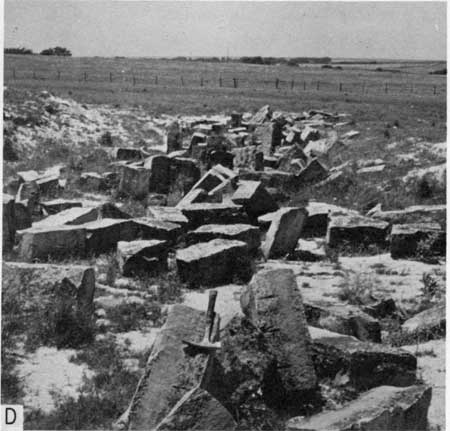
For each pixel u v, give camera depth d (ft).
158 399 29.32
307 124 146.20
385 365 32.24
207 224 61.87
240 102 183.93
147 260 50.70
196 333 31.40
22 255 51.57
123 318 41.88
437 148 108.68
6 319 39.22
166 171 80.43
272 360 31.19
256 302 32.45
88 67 236.02
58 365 35.88
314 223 67.62
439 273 55.36
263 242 59.52
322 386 32.14
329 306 40.83
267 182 83.46
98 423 30.32
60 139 115.44
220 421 25.76
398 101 184.34
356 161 100.73
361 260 59.52
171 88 205.05
